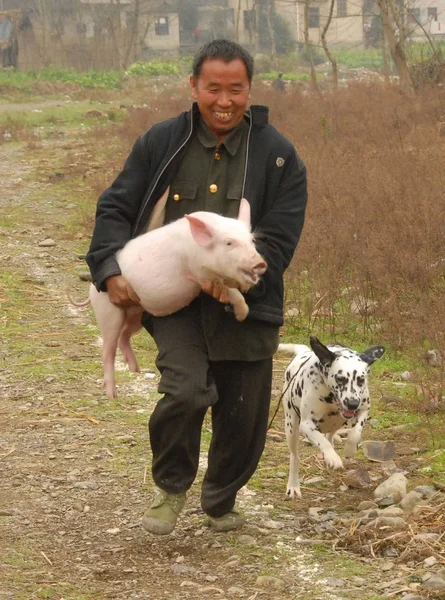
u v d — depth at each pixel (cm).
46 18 6200
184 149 579
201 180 579
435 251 933
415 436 711
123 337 604
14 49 5750
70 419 750
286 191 580
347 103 2081
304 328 888
